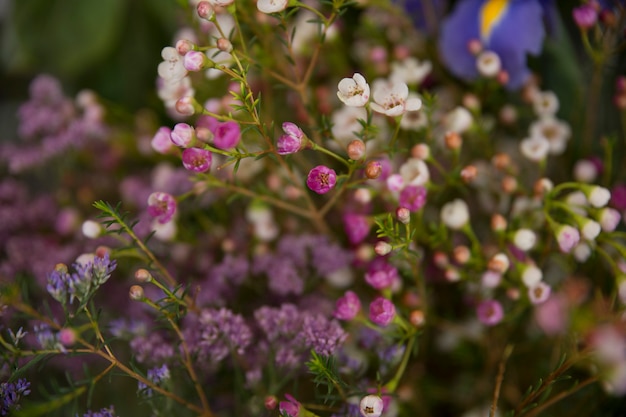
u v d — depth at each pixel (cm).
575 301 33
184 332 33
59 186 49
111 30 51
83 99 45
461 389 40
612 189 40
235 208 43
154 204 34
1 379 31
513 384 38
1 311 31
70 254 40
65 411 34
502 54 42
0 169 49
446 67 45
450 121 38
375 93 32
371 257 36
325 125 34
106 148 48
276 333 33
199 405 35
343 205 39
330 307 36
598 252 37
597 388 36
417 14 45
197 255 40
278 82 39
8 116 55
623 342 31
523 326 39
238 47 37
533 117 43
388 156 35
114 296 39
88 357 37
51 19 51
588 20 37
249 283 38
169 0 50
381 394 31
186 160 31
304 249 37
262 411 33
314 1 43
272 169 38
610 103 43
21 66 51
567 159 41
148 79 52
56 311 38
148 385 31
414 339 33
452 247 38
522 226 37
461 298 41
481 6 43
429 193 38
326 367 30
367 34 44
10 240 42
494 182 40
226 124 31
